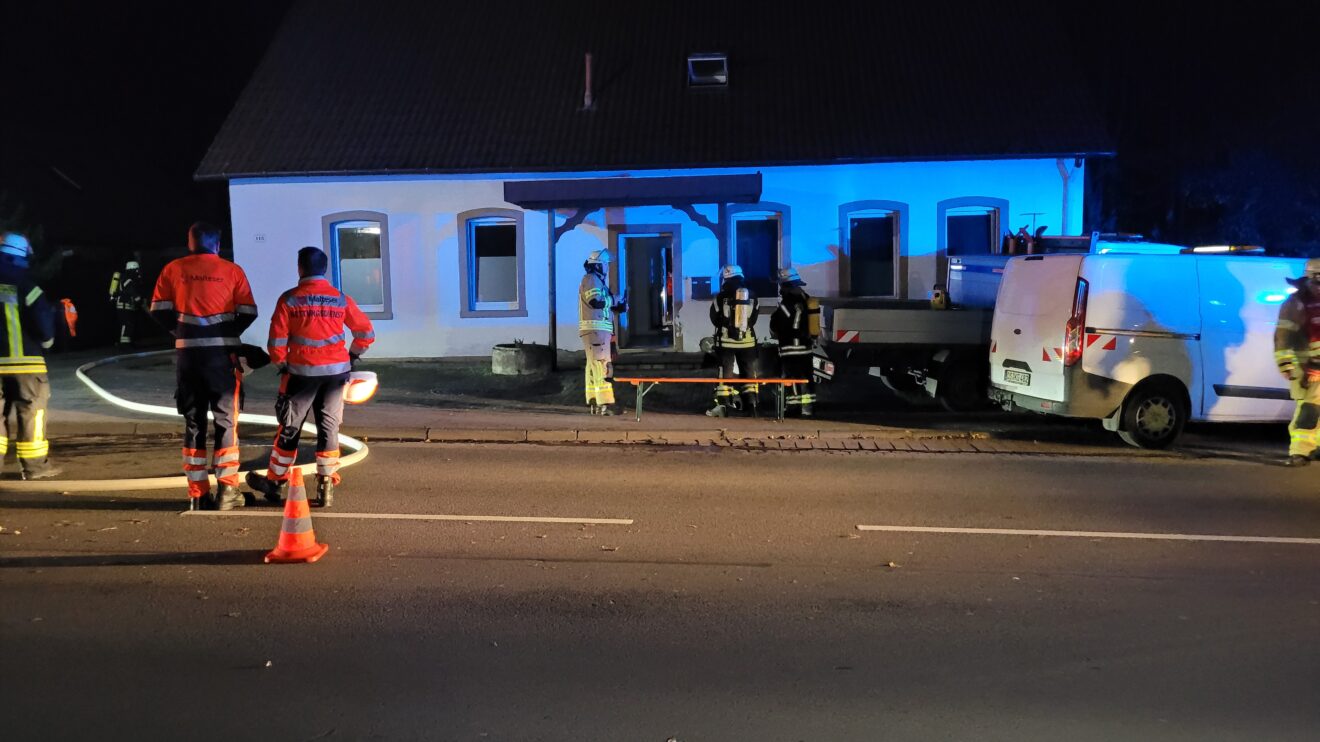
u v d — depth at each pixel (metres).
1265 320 9.70
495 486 7.84
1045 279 9.84
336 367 6.88
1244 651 4.52
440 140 16.50
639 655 4.43
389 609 4.99
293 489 5.82
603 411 11.18
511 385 13.54
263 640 4.56
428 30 18.86
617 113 16.84
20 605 4.98
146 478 7.84
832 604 5.13
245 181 16.53
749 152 15.82
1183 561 5.95
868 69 17.41
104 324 21.36
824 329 12.45
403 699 3.95
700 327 16.58
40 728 3.67
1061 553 6.10
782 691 4.05
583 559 5.89
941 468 8.73
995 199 15.96
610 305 11.27
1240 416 9.68
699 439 10.02
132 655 4.38
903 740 3.63
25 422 7.70
